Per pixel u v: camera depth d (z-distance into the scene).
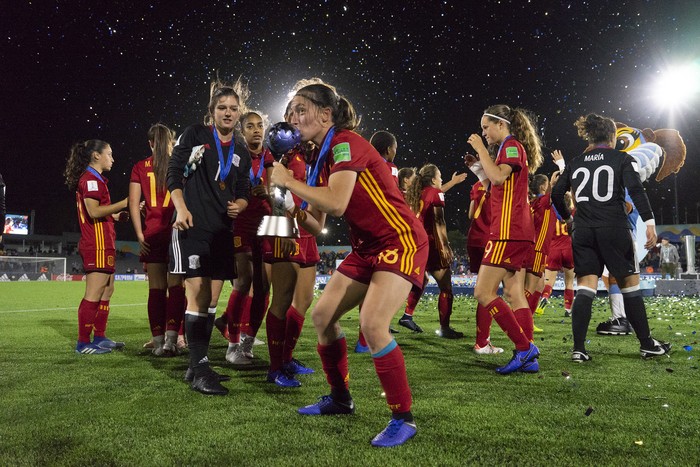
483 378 3.45
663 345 4.48
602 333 5.96
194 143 3.38
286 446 2.11
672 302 11.10
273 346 3.32
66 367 3.86
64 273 30.31
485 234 5.23
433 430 2.31
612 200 4.29
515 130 4.03
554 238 8.70
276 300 3.36
